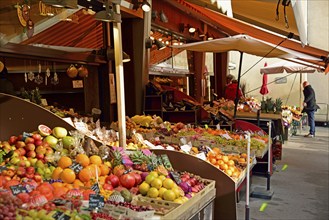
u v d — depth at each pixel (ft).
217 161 12.55
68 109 20.25
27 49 15.17
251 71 53.78
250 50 18.48
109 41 21.40
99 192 8.28
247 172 12.32
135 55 22.97
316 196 17.72
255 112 26.05
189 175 10.36
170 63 33.94
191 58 38.17
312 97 38.86
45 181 8.77
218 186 10.76
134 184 9.18
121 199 7.88
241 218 14.58
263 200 17.04
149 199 8.53
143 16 22.47
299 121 41.86
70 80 22.44
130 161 10.32
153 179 8.89
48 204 6.56
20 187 7.55
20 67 19.36
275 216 14.87
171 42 31.45
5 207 5.84
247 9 13.43
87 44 21.49
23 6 14.87
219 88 44.39
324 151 30.14
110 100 21.85
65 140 10.75
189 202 8.76
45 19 16.34
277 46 17.81
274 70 42.04
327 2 47.06
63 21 17.69
